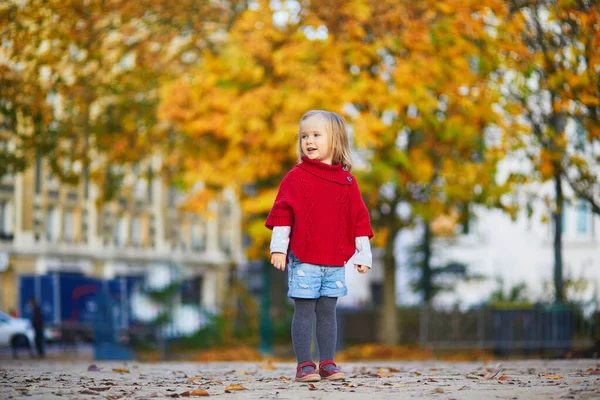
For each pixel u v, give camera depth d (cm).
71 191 5394
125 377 754
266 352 2519
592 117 1614
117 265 5691
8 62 2233
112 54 2530
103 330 2347
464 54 1936
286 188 636
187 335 2492
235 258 6481
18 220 5025
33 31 2152
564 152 1858
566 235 3875
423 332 2286
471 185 2069
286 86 1945
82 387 618
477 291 3759
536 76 1784
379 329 2659
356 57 1947
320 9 2006
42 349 2731
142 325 2433
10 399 519
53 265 5212
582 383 587
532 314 2159
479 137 2045
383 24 1988
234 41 2027
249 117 1941
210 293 6269
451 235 3609
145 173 2606
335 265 637
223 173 2033
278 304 2769
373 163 1980
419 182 2080
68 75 2398
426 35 1927
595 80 1522
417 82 1903
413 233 3622
